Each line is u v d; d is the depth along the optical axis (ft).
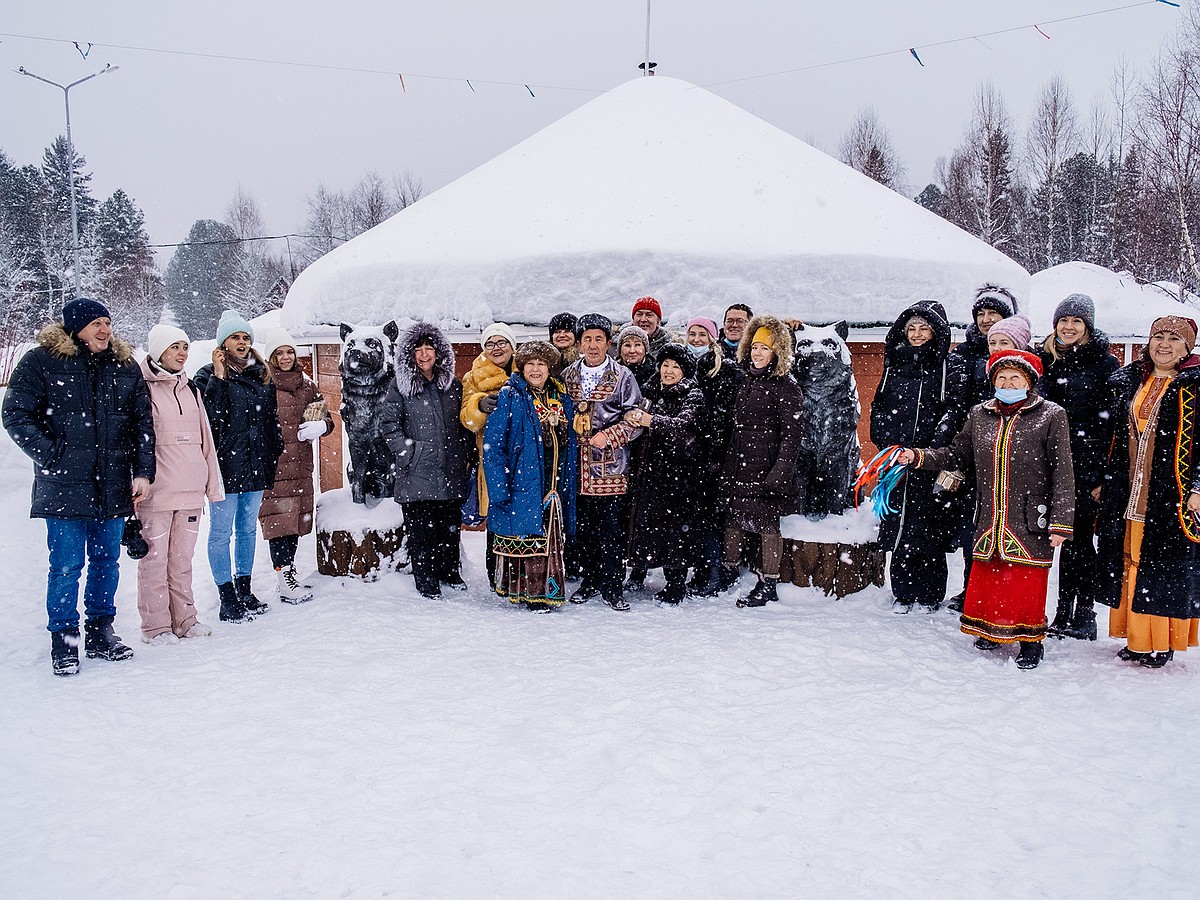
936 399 14.78
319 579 17.83
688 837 8.14
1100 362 13.76
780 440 15.26
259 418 15.51
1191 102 64.85
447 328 20.33
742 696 11.60
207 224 208.85
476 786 9.15
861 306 20.51
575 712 11.02
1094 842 8.13
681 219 21.34
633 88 28.22
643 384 16.52
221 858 7.84
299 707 11.27
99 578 13.46
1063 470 12.41
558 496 15.48
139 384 13.56
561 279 19.83
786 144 26.20
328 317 21.74
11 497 28.19
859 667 12.73
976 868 7.69
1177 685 12.03
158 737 10.45
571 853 7.87
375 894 7.28
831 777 9.32
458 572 17.61
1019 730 10.55
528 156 25.76
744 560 17.51
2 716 11.11
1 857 7.92
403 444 15.87
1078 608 14.25
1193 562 12.08
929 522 15.05
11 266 100.78
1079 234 101.09
